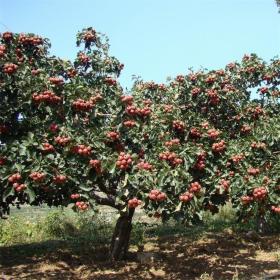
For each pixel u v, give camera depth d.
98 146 5.83
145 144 6.53
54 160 5.71
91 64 8.12
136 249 8.70
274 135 7.68
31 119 6.26
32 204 6.82
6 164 5.68
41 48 7.21
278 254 8.11
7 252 8.79
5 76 6.10
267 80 9.78
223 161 6.85
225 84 8.64
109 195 7.31
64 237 10.49
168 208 5.76
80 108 5.97
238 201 6.82
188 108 8.53
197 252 8.44
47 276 6.98
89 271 7.21
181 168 5.98
